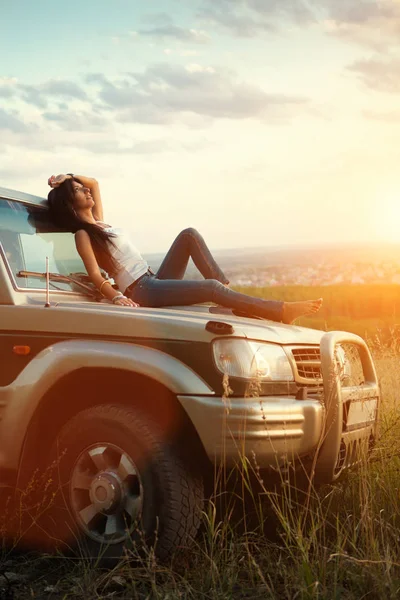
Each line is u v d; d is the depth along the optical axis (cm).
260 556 349
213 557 335
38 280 427
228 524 357
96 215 522
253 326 382
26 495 372
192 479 348
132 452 349
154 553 335
